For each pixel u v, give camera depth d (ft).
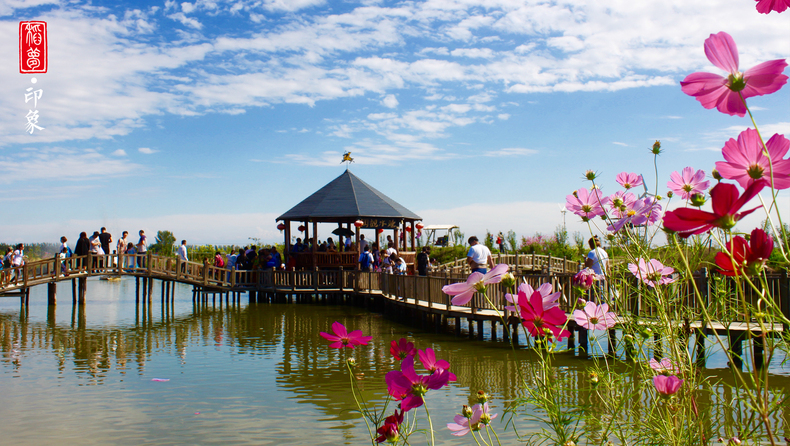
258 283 73.36
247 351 35.94
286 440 18.35
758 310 3.96
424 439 17.46
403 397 6.56
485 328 45.88
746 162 4.03
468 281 5.98
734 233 4.02
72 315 58.23
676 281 7.39
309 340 40.52
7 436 19.07
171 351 36.17
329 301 75.20
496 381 25.49
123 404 23.07
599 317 8.08
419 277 47.26
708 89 3.94
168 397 24.16
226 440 18.45
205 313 60.39
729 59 3.85
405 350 7.96
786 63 3.66
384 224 78.69
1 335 43.73
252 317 55.93
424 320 45.55
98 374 29.07
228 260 74.08
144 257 68.80
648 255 7.58
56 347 38.01
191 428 19.77
